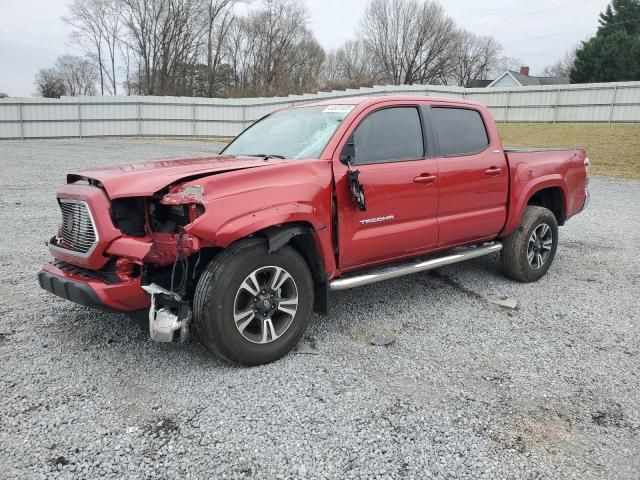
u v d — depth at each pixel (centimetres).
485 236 511
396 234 418
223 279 322
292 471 249
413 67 6675
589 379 346
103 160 1753
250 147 454
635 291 536
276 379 334
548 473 252
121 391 316
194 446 266
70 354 362
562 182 568
